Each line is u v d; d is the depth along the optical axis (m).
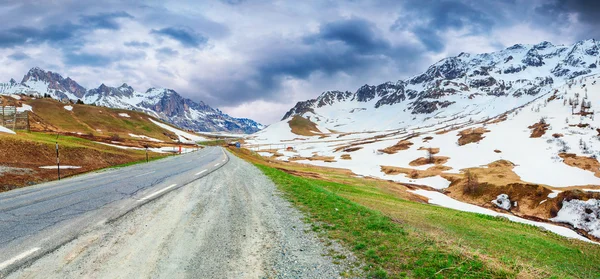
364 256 8.02
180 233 9.12
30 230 8.80
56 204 12.21
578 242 27.36
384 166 132.00
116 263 6.85
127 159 43.97
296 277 6.70
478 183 86.06
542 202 70.38
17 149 29.56
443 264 7.41
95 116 183.88
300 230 10.16
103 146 60.44
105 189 15.93
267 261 7.49
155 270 6.61
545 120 183.38
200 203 13.37
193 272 6.64
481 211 66.38
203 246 8.18
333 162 155.88
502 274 7.12
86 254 7.24
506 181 86.69
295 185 20.94
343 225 10.92
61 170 24.70
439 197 75.69
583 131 154.12
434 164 133.88
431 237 9.86
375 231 10.22
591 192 66.31
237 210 12.43
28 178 19.39
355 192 36.84
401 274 6.93
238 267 7.05
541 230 30.58
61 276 6.11
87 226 9.35
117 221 10.02
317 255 8.02
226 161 41.38
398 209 24.20
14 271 6.19
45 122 151.12
